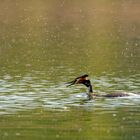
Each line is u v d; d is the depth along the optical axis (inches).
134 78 1524.4
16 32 2455.7
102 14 2797.7
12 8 2896.2
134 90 1368.1
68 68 1683.1
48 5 2933.1
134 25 2605.8
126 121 1084.5
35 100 1256.8
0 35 2384.4
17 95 1305.4
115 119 1095.6
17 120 1093.8
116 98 1274.6
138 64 1750.7
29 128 1042.1
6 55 1930.4
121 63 1770.4
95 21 2687.0
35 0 3048.7
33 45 2151.8
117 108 1181.7
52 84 1437.0
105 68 1685.5
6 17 2758.4
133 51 2005.4
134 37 2333.9
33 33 2432.3
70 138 978.1
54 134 1000.9
